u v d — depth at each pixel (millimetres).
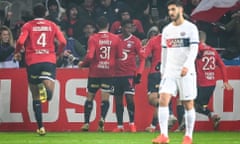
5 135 35625
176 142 30672
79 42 49438
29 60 34062
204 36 40812
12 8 56094
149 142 30438
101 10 53062
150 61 44375
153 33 45625
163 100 25641
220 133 38656
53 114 40812
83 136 34875
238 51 49000
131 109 40125
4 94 40938
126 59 39906
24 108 40844
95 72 39656
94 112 40875
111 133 38250
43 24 34281
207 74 40719
